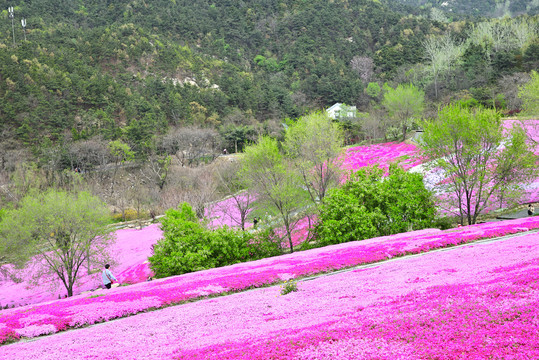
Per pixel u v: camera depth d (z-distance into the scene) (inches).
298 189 1510.8
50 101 4217.5
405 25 7618.1
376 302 373.1
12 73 4252.0
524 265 414.6
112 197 3004.4
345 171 1796.3
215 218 2180.1
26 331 492.4
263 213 1770.4
